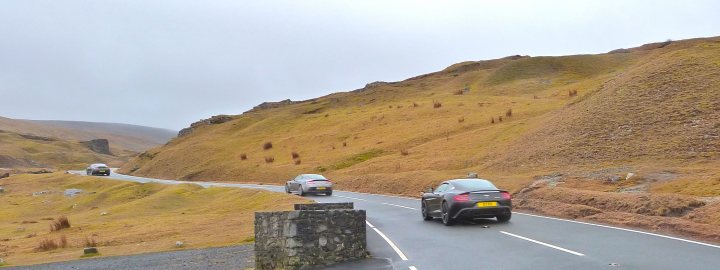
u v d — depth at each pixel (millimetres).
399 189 41469
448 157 52781
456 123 73625
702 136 33625
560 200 24406
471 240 14922
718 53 49031
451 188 19188
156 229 28750
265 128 114438
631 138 37406
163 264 16453
